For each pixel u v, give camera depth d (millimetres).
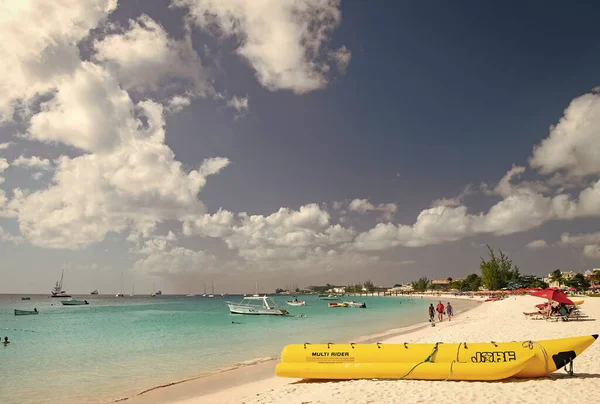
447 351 12070
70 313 75438
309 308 83688
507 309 45438
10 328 42281
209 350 23953
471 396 9844
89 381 16047
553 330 21156
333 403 10023
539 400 9219
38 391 14508
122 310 87812
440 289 182750
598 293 83312
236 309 60344
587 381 10656
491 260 107750
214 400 12430
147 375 17047
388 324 38812
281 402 10766
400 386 11281
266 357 21031
